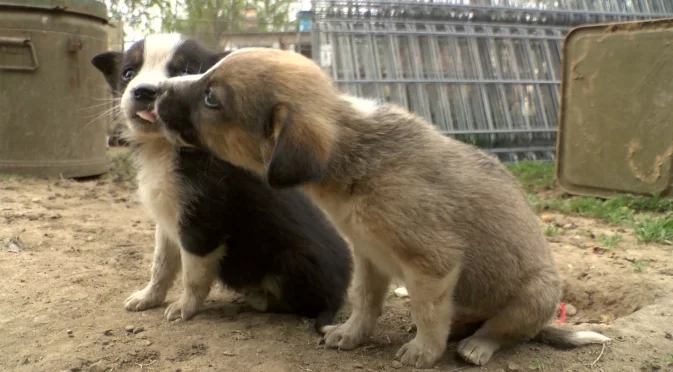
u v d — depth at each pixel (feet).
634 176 4.70
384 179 2.08
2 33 4.72
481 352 2.23
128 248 3.30
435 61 6.62
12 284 2.73
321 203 2.17
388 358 2.27
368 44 6.46
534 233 2.34
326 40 6.37
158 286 2.62
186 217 2.46
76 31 5.01
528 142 7.01
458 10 6.84
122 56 2.88
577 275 3.10
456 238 2.12
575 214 4.49
